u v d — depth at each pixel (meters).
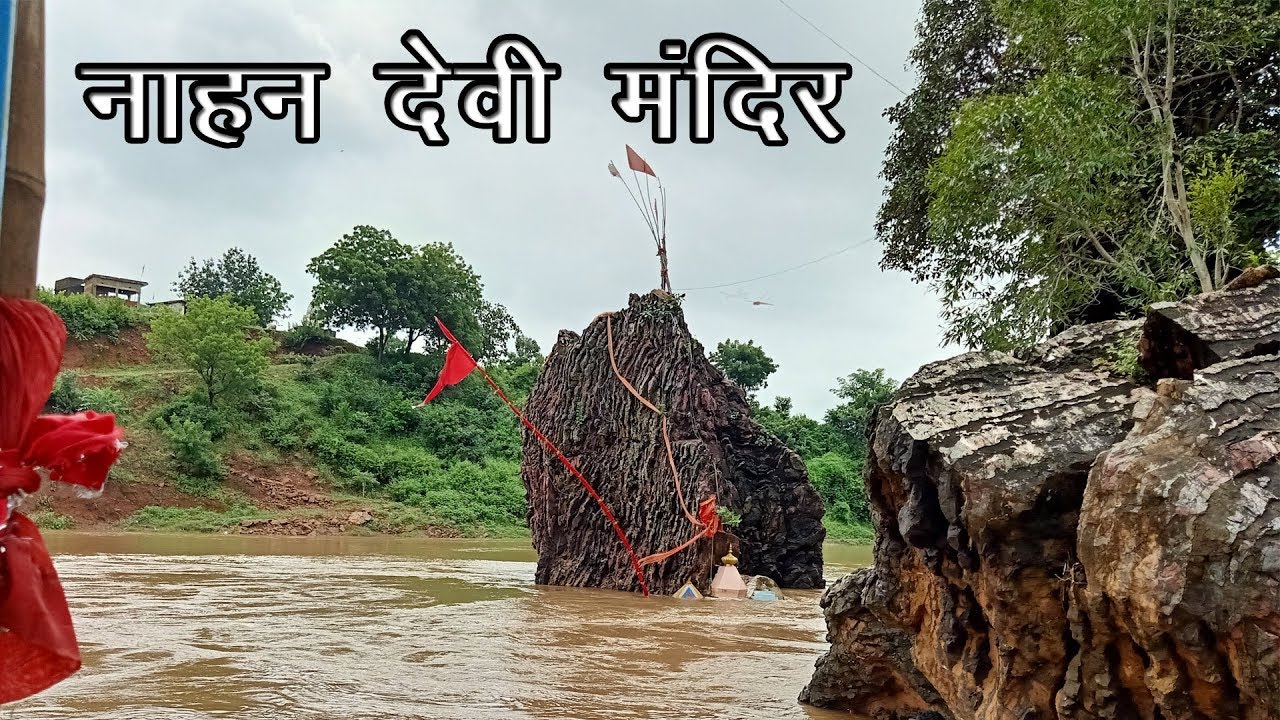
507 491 41.56
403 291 52.66
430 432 46.38
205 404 40.62
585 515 17.59
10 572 1.48
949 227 10.00
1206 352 4.23
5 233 1.57
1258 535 2.89
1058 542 3.82
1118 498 3.29
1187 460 3.19
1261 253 10.73
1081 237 10.88
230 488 36.28
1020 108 8.98
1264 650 2.77
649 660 8.55
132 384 41.41
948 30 17.80
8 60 1.50
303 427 42.41
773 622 11.94
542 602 13.79
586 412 18.03
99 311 47.12
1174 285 9.01
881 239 18.91
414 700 6.45
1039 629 3.86
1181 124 12.62
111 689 6.54
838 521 45.06
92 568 17.30
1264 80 12.12
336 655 8.31
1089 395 4.49
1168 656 3.05
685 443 16.45
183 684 6.79
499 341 63.59
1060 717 3.65
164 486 34.47
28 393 1.56
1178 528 3.04
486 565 21.94
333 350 54.59
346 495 38.84
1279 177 10.87
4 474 1.49
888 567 5.42
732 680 7.62
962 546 4.19
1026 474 3.88
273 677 7.12
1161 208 9.78
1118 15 9.32
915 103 18.06
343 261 50.81
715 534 15.85
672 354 17.64
